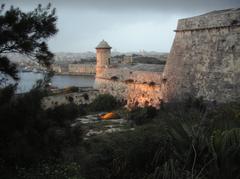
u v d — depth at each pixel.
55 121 11.01
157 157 8.70
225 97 34.12
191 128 9.02
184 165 7.56
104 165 10.37
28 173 9.17
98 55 72.00
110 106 56.62
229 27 36.00
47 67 11.13
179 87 43.09
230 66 34.75
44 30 10.20
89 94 61.81
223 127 9.14
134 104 54.09
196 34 42.00
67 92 60.00
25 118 9.57
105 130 31.53
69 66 190.50
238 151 7.35
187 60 42.78
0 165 9.12
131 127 33.22
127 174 9.13
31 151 9.31
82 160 10.90
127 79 58.59
